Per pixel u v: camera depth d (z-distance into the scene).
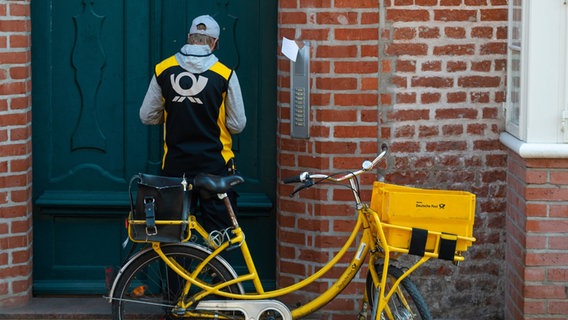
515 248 9.62
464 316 10.54
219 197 9.12
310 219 10.34
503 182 10.34
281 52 10.33
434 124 10.20
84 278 11.05
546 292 9.31
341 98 10.10
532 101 9.09
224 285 9.06
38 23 10.76
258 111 10.93
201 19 9.77
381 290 8.55
